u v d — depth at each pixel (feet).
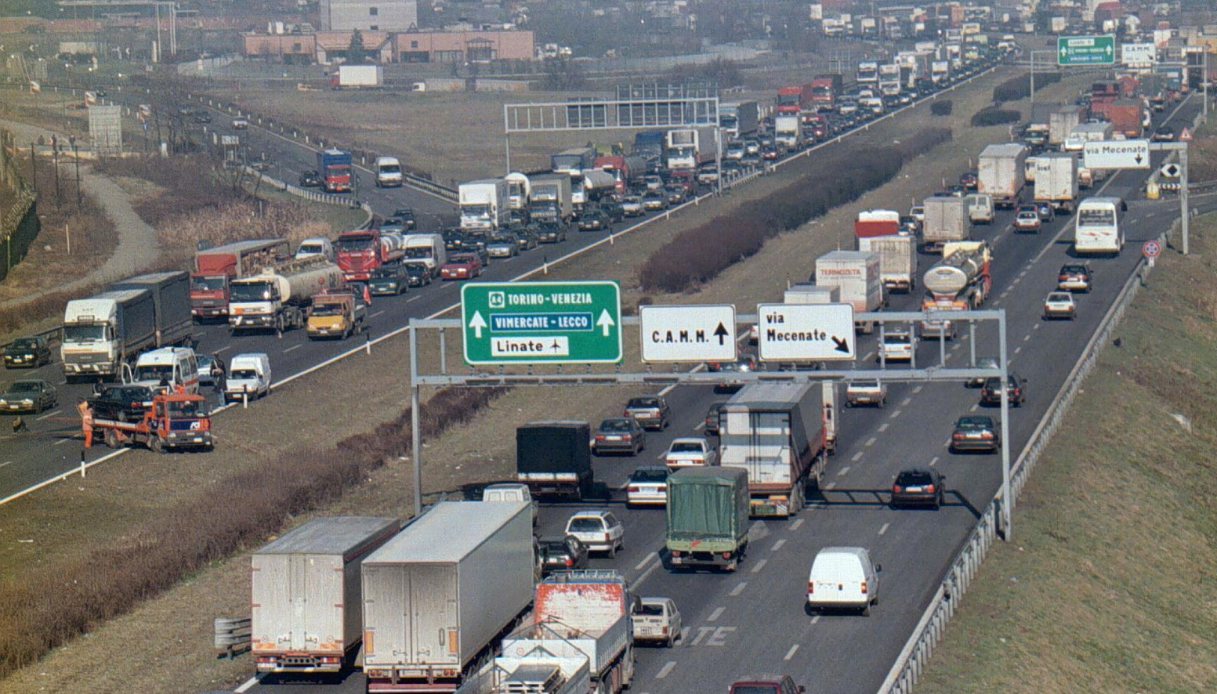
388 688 574.15
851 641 641.81
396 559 570.46
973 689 598.75
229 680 613.93
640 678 602.03
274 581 593.83
